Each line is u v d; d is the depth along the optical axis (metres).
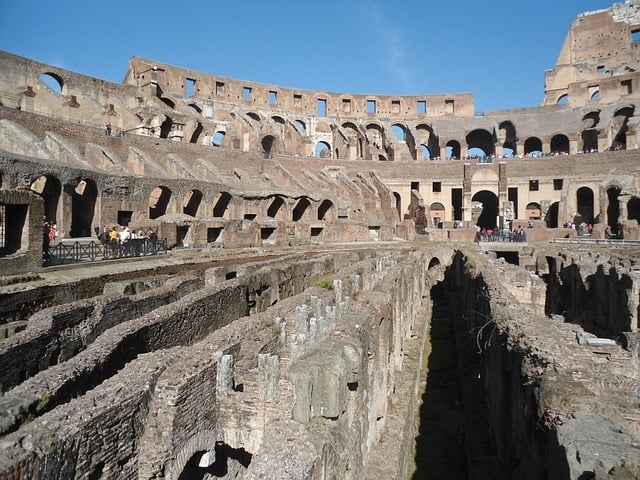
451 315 31.52
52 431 6.21
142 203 41.41
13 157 30.66
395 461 11.18
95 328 14.26
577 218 62.97
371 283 21.58
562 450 5.66
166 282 20.11
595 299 23.22
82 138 45.38
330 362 8.11
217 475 10.09
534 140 82.12
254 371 8.82
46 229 29.58
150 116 59.62
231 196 50.75
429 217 68.62
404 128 90.00
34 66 55.22
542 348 8.88
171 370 8.25
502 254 57.31
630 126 67.94
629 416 7.05
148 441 7.50
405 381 16.70
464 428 14.05
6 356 10.73
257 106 83.50
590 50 89.12
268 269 23.72
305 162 71.81
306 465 5.97
